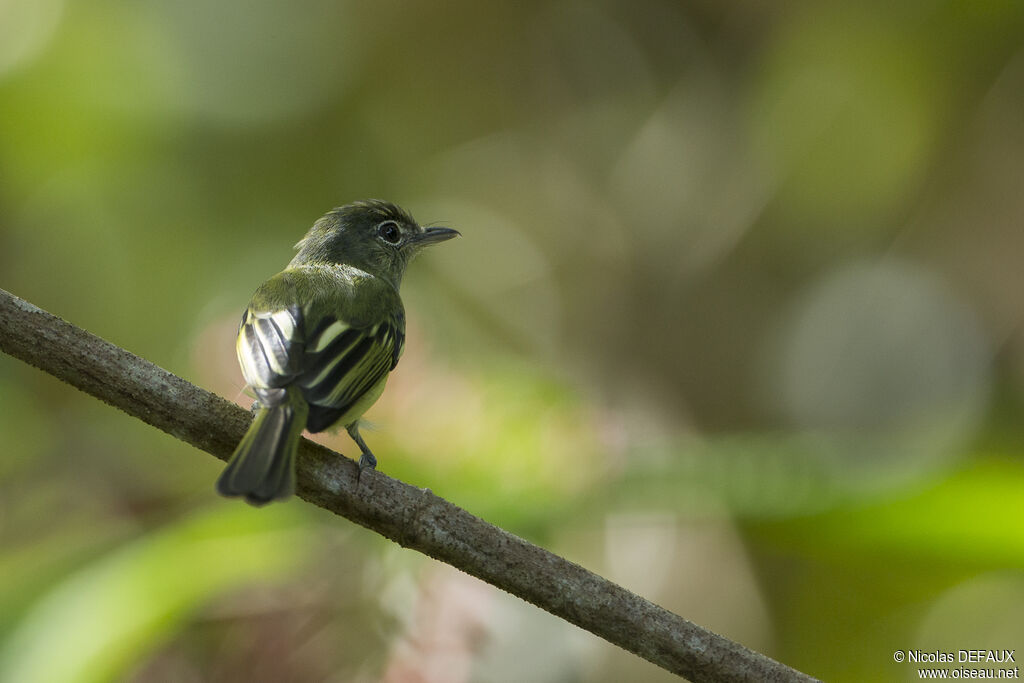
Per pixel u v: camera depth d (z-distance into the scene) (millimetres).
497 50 16781
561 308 16172
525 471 7512
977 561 6637
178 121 15758
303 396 5855
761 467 7027
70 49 15000
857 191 14766
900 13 13508
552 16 16547
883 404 14945
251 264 15852
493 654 7574
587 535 11609
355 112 16781
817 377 15156
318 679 7215
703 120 15906
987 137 14242
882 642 10492
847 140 14430
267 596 7316
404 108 16984
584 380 15156
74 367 5516
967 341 15078
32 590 7574
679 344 15336
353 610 7344
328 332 6473
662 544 11977
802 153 14633
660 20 16172
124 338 15391
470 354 12398
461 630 7273
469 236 16703
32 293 15367
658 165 16016
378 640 7305
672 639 5160
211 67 16016
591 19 16438
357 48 16625
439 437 7652
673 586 12000
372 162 16781
